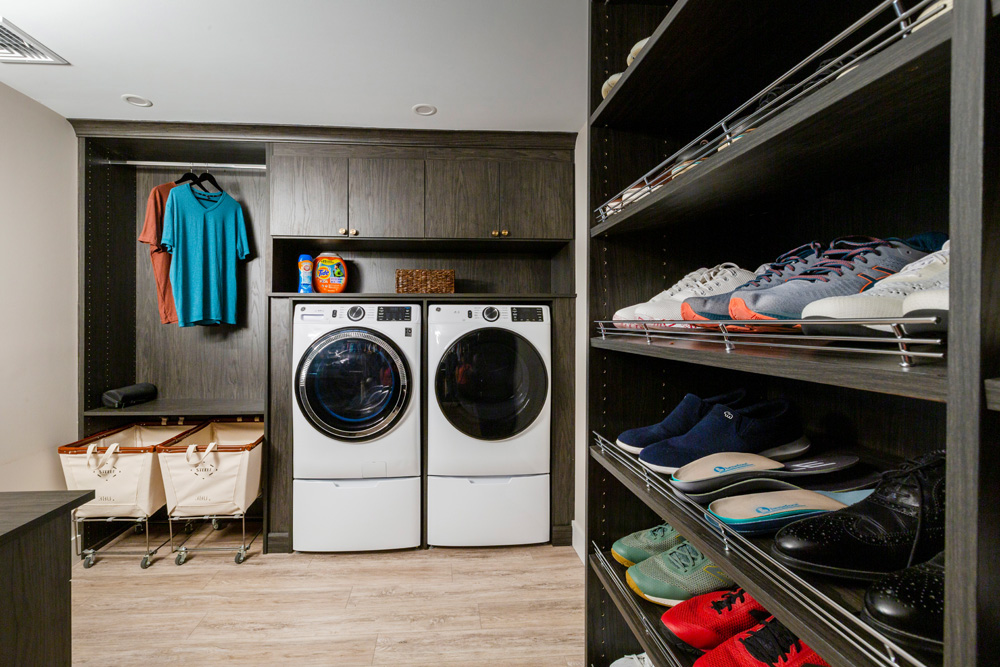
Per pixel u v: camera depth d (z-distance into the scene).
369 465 2.42
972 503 0.31
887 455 0.89
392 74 1.98
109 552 2.38
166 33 1.69
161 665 1.60
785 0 0.69
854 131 0.56
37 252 2.19
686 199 0.90
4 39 1.73
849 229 0.89
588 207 1.17
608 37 1.18
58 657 0.99
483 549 2.47
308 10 1.57
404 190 2.55
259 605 1.95
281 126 2.46
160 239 2.55
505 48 1.79
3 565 0.88
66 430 2.34
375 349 2.41
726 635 0.86
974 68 0.31
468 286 2.92
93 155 2.47
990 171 0.31
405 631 1.79
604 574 1.12
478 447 2.46
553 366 2.56
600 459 1.12
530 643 1.73
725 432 0.93
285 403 2.45
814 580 0.57
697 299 0.78
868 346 0.56
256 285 2.85
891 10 0.70
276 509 2.44
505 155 2.60
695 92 1.00
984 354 0.31
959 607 0.32
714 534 0.71
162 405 2.59
